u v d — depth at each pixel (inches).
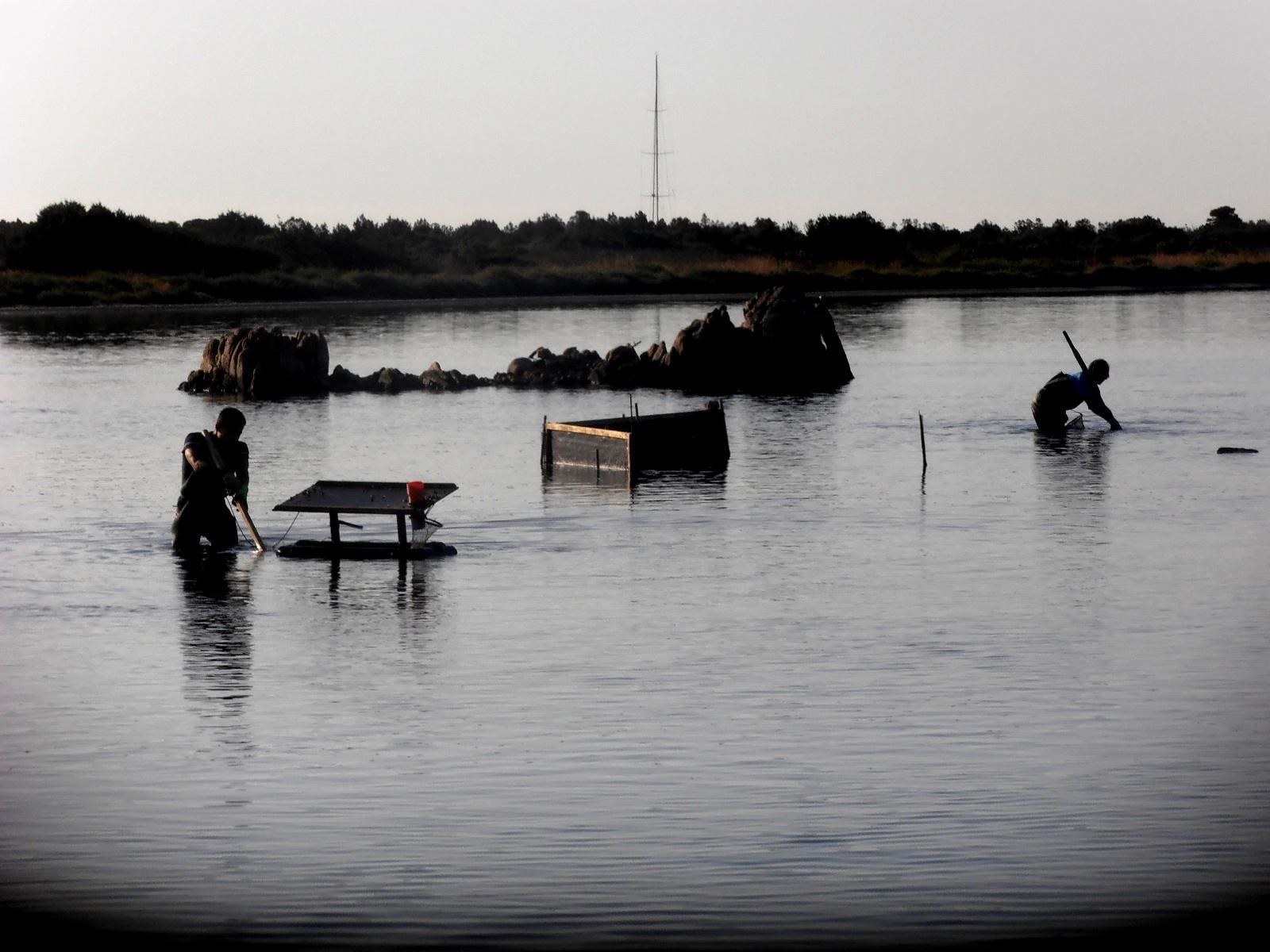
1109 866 472.7
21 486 1266.0
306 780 551.2
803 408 1942.7
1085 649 723.4
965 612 800.3
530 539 1020.5
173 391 2209.6
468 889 460.8
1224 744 581.3
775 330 2338.8
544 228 6993.1
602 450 1318.9
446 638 753.0
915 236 7332.7
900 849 486.3
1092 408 1612.9
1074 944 425.4
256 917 443.8
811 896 454.9
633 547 992.9
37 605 826.2
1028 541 1000.9
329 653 724.7
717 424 1423.5
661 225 7052.2
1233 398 1942.7
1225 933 430.3
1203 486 1224.2
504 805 525.0
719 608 812.6
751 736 595.2
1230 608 802.8
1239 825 502.6
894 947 424.2
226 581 890.1
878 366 2605.8
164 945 427.8
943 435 1608.0
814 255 6692.9
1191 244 7032.5
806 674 684.1
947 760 566.6
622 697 650.8
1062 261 6530.5
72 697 655.1
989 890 457.4
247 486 993.5
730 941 428.1
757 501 1178.0
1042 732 597.9
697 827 504.1
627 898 454.3
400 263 5880.9
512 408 1980.8
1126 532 1029.8
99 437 1637.6
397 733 602.5
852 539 1013.2
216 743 591.5
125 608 820.6
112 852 488.7
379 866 477.7
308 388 2224.4
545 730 605.3
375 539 1011.3
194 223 6747.1
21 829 506.9
